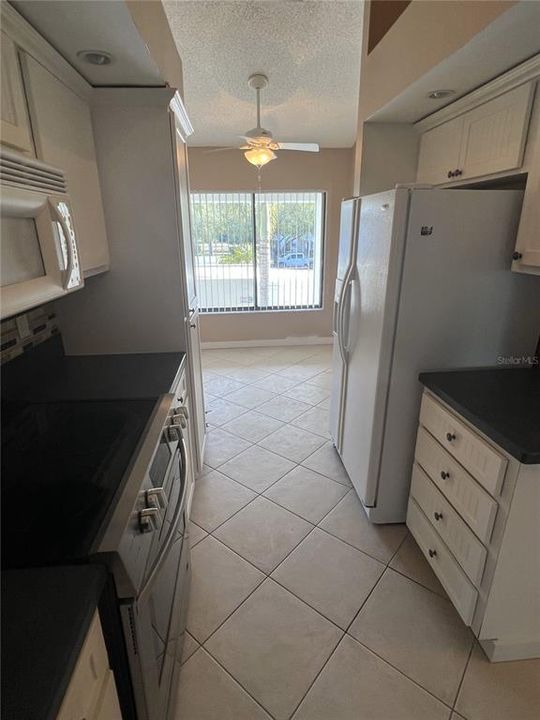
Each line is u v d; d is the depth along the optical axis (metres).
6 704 0.52
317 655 1.47
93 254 1.66
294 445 2.91
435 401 1.71
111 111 1.70
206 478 2.52
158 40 1.50
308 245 4.98
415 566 1.86
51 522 0.82
